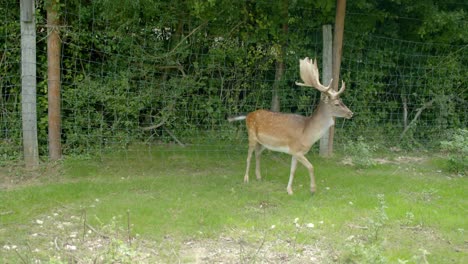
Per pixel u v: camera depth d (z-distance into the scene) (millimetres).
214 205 6398
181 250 5129
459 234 5695
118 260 4684
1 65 8281
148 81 8969
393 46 9883
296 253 5102
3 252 4898
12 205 6195
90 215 5941
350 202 6645
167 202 6426
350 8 9445
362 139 8875
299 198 6793
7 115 8305
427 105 10078
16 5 8164
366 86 9781
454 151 8945
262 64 9305
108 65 8742
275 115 7188
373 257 4582
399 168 8555
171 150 8984
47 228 5559
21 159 8016
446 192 7203
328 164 8586
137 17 8383
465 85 10312
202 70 9117
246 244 5305
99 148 8523
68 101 8352
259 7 9023
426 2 9023
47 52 8039
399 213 6230
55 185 6973
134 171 7934
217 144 9227
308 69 6848
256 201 6598
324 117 6738
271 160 8797
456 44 10055
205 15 8516
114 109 8641
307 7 9148
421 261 4965
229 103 9359
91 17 8383
